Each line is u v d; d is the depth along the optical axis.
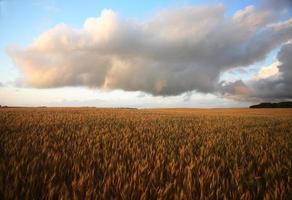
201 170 4.18
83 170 3.98
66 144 6.64
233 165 4.98
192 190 3.33
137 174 3.81
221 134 10.55
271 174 4.31
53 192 3.03
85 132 9.45
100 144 6.93
